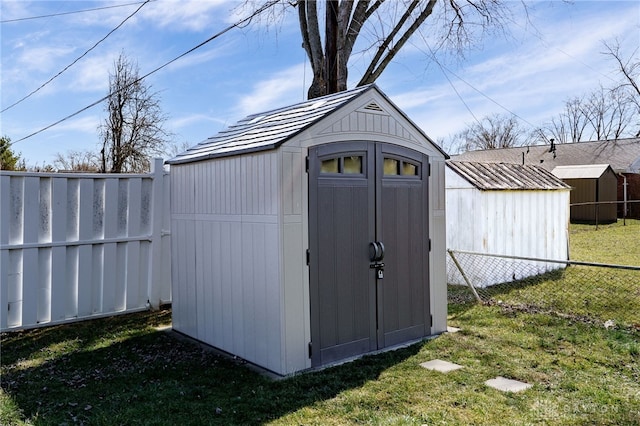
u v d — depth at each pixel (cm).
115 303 606
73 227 566
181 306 532
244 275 428
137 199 620
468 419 300
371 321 446
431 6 924
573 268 858
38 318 541
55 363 428
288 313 387
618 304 596
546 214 837
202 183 490
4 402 333
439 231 514
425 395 339
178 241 537
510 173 834
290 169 388
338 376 378
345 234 427
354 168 436
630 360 409
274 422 297
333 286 418
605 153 2262
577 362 406
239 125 562
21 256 525
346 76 873
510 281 767
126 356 449
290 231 388
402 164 479
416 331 486
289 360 387
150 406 323
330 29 827
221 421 299
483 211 731
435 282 508
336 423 296
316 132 405
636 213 2109
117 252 607
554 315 557
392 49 942
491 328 518
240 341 436
